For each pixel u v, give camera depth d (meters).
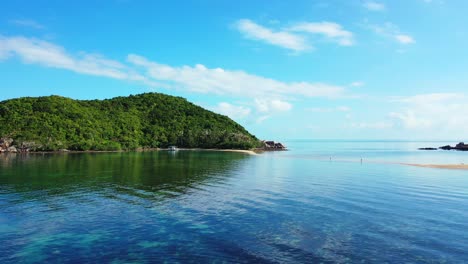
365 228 20.19
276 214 23.38
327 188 34.69
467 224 21.12
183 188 34.19
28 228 20.03
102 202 27.05
